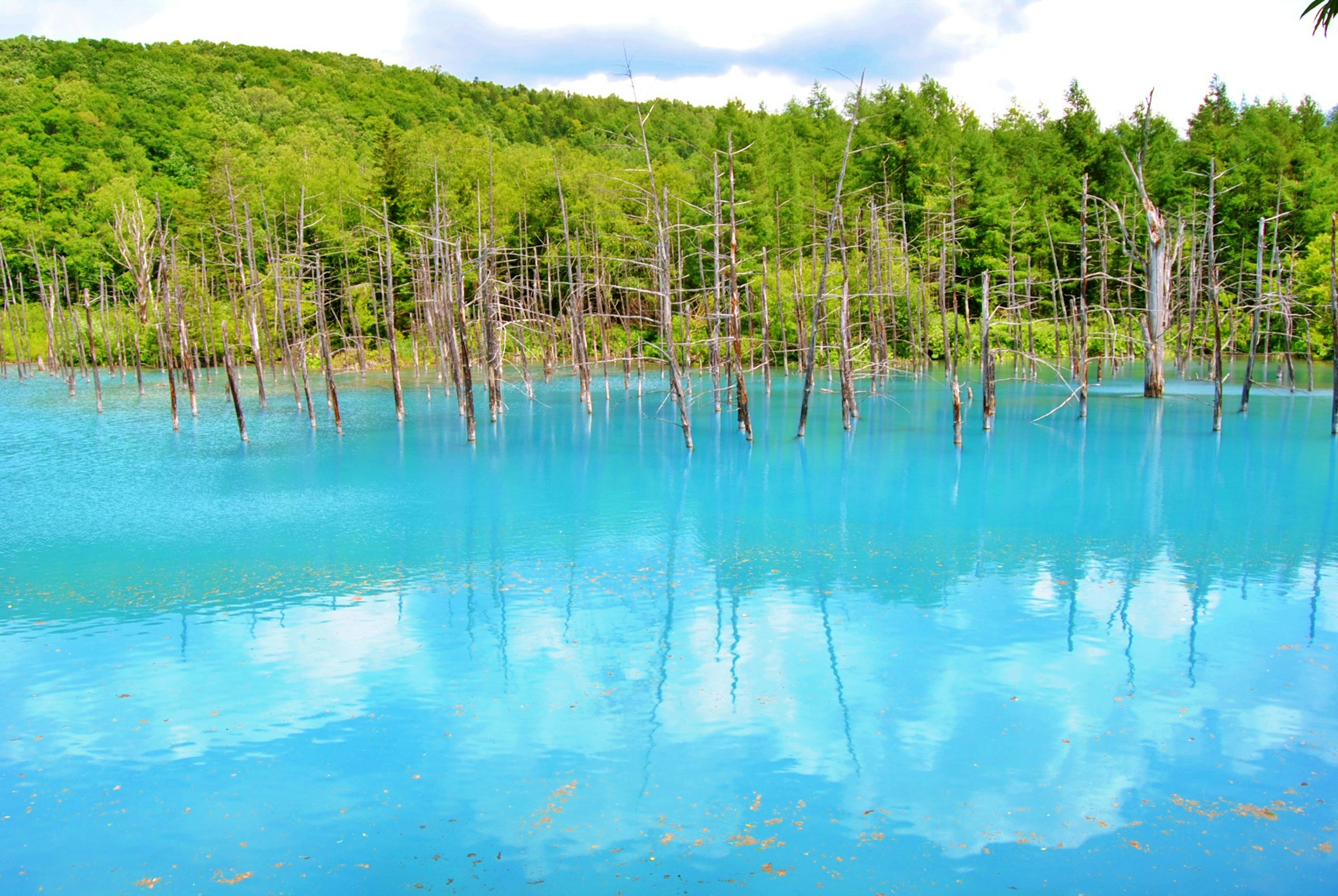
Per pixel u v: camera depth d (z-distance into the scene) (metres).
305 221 72.62
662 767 9.85
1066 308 64.19
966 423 40.06
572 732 10.70
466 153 85.88
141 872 8.13
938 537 19.97
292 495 25.27
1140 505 23.05
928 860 8.12
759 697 11.59
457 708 11.41
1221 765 9.72
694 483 26.72
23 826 8.90
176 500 24.61
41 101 108.19
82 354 68.31
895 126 81.06
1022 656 12.88
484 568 17.77
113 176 94.25
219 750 10.38
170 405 49.78
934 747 10.20
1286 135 85.44
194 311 64.50
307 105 134.12
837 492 25.08
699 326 53.78
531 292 66.88
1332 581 16.33
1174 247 56.31
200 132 109.88
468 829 8.73
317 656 13.22
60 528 21.34
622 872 8.02
